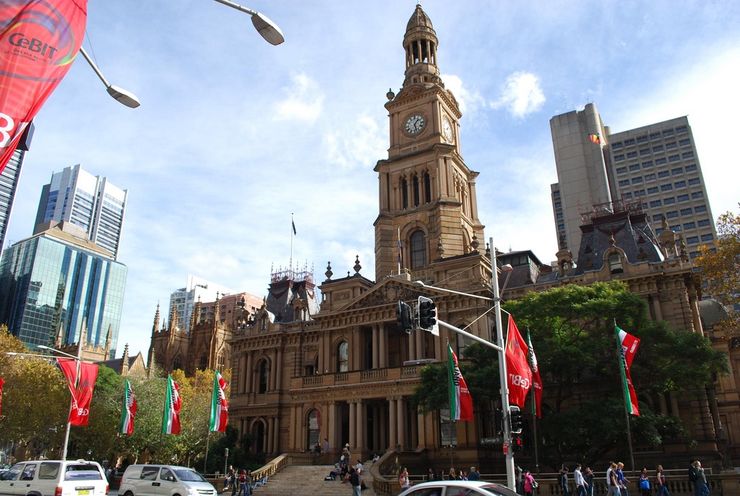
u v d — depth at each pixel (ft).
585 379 186.60
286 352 274.98
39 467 114.01
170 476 121.80
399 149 287.48
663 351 152.97
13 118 38.68
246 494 164.14
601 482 132.57
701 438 171.63
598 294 165.27
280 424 263.49
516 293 218.79
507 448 108.17
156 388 250.16
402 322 94.27
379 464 171.42
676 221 588.50
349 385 214.48
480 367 170.50
